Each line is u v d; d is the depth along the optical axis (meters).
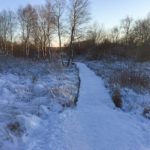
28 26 52.28
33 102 11.97
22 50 57.12
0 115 9.45
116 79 19.03
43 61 36.91
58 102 12.18
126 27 68.56
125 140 8.23
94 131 8.91
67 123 9.54
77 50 63.84
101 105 13.00
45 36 45.66
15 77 18.66
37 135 8.35
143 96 14.36
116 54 52.72
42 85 15.50
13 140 7.61
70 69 31.17
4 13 58.78
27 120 8.97
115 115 11.06
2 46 58.25
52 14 39.25
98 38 66.06
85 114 10.95
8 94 12.87
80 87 17.77
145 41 56.22
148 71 29.16
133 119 10.66
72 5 37.22
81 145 7.66
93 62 47.00
